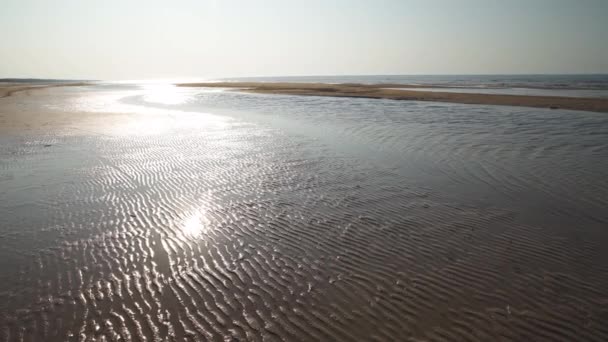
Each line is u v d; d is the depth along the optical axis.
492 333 4.14
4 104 32.47
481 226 6.98
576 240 6.39
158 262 5.65
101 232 6.66
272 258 5.80
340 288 5.01
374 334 4.14
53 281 5.13
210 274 5.34
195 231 6.74
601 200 8.27
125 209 7.73
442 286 5.05
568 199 8.38
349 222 7.18
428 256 5.87
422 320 4.37
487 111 25.27
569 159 11.84
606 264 5.58
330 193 8.84
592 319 4.36
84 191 8.80
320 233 6.69
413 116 23.42
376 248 6.14
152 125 19.69
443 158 12.26
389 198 8.52
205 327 4.24
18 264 5.55
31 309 4.53
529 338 4.06
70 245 6.16
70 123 20.06
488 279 5.20
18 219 7.18
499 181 9.75
